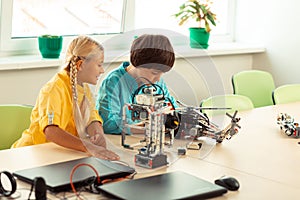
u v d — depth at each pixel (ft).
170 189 5.47
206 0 14.53
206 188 5.55
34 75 11.32
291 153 7.23
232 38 16.06
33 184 5.28
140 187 5.50
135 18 13.60
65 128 7.45
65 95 7.43
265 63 15.57
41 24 12.05
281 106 10.57
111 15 13.09
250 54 15.70
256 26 15.64
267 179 6.15
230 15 15.97
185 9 14.32
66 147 7.06
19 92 11.16
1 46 11.48
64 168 6.02
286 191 5.78
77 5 12.48
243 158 6.93
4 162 6.51
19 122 8.27
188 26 14.55
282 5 15.02
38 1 11.85
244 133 8.25
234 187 5.70
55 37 11.47
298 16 14.71
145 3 13.78
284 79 15.24
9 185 5.74
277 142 7.78
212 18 14.14
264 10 15.42
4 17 11.28
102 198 5.41
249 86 12.60
